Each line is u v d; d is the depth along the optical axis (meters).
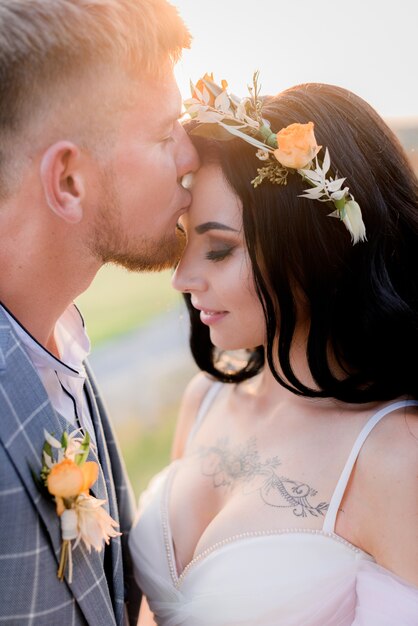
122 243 1.54
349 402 1.65
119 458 1.89
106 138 1.44
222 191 1.61
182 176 1.62
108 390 4.72
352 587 1.56
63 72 1.37
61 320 1.72
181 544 1.80
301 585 1.55
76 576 1.43
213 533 1.70
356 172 1.62
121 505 1.90
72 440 1.44
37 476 1.37
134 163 1.48
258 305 1.68
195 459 1.94
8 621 1.34
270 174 1.55
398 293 1.66
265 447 1.79
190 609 1.66
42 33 1.35
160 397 4.73
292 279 1.65
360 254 1.63
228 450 1.87
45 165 1.41
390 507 1.53
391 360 1.63
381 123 1.73
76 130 1.41
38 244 1.47
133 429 4.57
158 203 1.55
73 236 1.49
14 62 1.34
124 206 1.51
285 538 1.59
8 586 1.34
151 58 1.46
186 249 1.70
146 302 5.32
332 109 1.65
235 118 1.57
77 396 1.65
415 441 1.54
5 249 1.46
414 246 1.70
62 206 1.45
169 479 1.94
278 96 1.68
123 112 1.45
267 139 1.56
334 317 1.65
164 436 4.53
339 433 1.67
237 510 1.69
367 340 1.64
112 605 1.59
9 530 1.33
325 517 1.59
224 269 1.66
